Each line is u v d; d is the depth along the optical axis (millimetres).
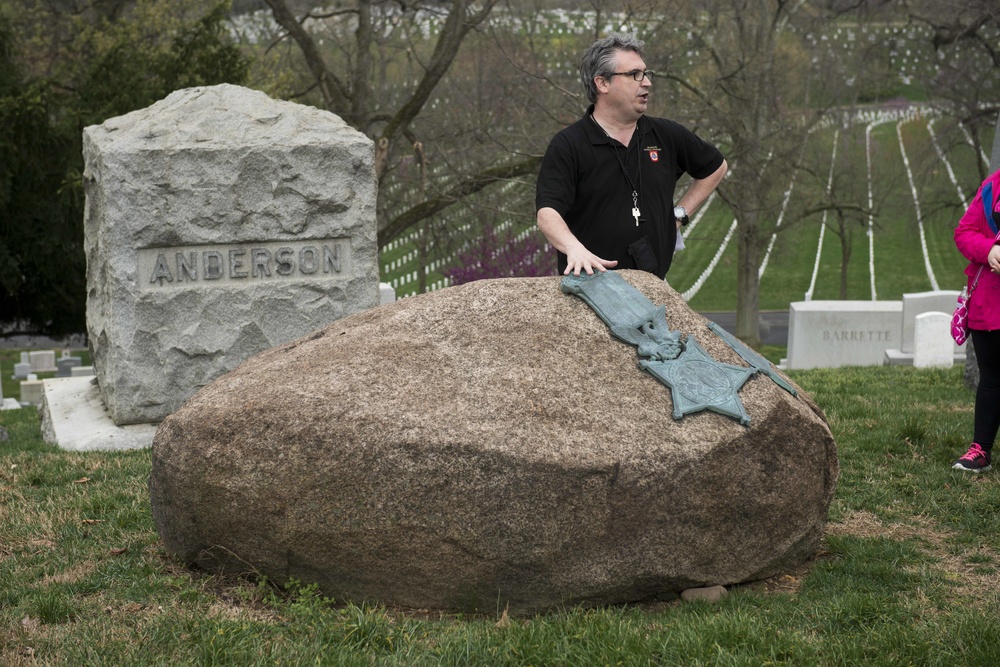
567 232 4129
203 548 4051
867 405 7523
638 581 3805
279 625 3713
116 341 7695
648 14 19047
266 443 3809
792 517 4004
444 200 18734
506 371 3900
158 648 3559
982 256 5262
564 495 3652
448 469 3654
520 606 3789
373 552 3756
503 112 19844
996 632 3439
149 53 20297
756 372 4125
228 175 7797
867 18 26688
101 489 5746
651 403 3877
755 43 23500
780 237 29344
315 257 8141
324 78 19328
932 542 4656
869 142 46969
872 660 3350
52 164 19188
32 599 3988
